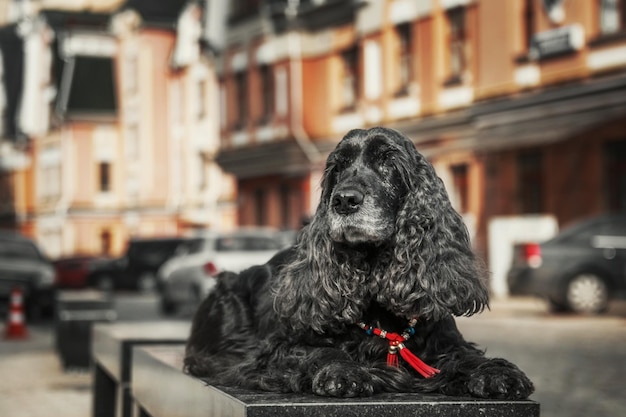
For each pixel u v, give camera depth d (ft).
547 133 76.74
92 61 180.65
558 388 29.17
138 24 170.60
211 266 69.62
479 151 85.87
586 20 74.64
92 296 47.78
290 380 10.68
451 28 89.81
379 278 10.62
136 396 18.06
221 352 13.41
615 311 61.46
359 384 10.19
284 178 113.09
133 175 175.42
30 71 203.10
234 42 122.01
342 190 10.45
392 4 96.22
